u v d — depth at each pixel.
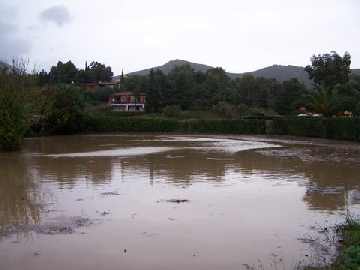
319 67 86.69
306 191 16.42
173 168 23.33
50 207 13.99
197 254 9.39
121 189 17.09
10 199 15.34
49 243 10.17
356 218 11.98
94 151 34.25
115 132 64.44
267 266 8.66
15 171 22.80
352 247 8.62
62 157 29.73
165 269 8.58
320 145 39.56
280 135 55.97
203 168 23.28
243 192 16.28
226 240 10.33
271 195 15.66
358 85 64.81
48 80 131.12
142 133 63.34
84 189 17.22
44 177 20.55
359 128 41.78
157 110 89.31
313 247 9.73
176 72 112.12
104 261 9.01
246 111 81.44
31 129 55.06
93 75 146.62
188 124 63.44
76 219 12.38
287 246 9.84
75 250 9.67
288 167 23.64
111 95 102.50
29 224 11.88
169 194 15.95
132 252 9.52
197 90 94.25
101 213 13.09
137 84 107.94
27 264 8.86
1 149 34.88
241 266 8.70
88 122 63.66
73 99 60.78
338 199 14.90
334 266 8.17
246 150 34.59
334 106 54.34
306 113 68.56
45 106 51.97
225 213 12.94
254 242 10.16
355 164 24.84
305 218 12.32
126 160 27.41
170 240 10.34
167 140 48.19
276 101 82.00
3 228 11.49
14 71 39.62
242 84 97.75
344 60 86.12
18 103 35.09
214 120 62.44
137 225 11.68
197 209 13.48
